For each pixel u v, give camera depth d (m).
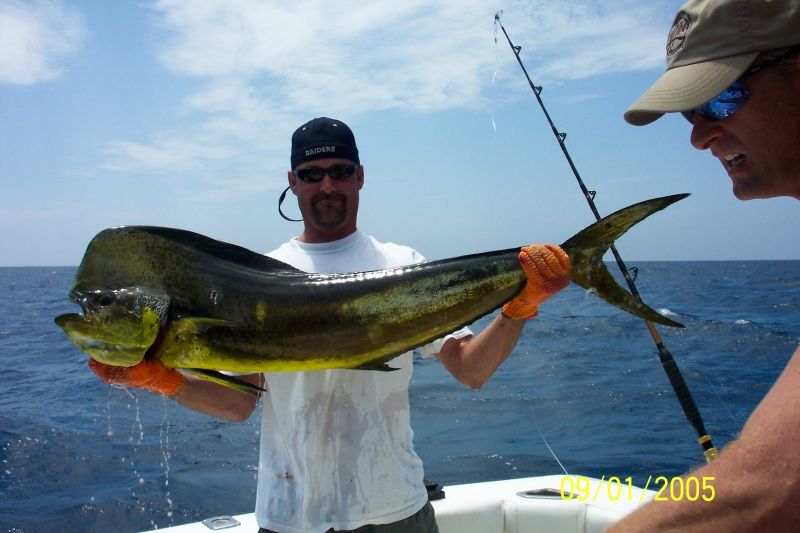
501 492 3.74
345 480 2.46
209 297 2.29
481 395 8.96
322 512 2.44
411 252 2.92
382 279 2.32
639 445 6.50
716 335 15.46
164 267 2.29
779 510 0.90
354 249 2.83
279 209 3.14
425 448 6.51
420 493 2.57
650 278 58.56
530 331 17.55
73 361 14.23
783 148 1.23
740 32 1.23
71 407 9.12
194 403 2.55
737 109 1.27
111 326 2.19
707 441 2.69
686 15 1.34
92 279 2.28
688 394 2.77
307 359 2.29
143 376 2.23
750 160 1.30
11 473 6.08
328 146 2.78
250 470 6.05
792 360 0.99
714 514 0.95
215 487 5.62
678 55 1.35
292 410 2.52
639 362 11.74
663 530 1.01
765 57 1.21
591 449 6.39
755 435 0.94
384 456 2.50
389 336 2.31
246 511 5.11
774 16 1.19
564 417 7.69
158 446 6.88
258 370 2.29
